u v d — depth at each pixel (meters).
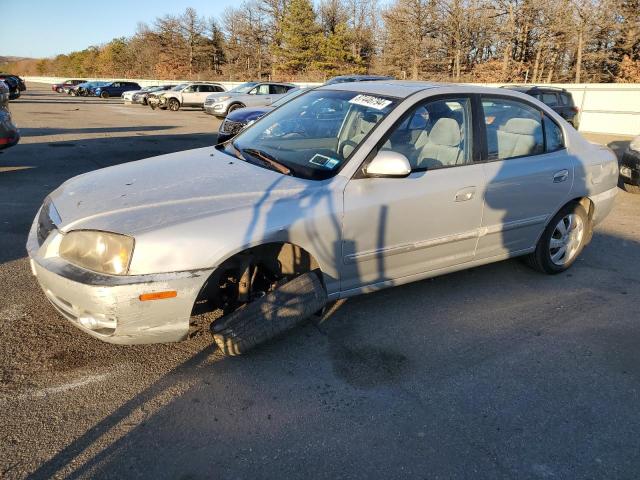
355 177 3.09
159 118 20.91
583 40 36.62
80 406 2.54
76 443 2.29
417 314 3.65
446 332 3.42
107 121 18.58
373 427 2.49
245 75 65.06
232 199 2.82
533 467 2.28
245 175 3.12
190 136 14.45
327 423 2.50
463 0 42.72
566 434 2.50
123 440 2.33
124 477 2.13
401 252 3.36
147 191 2.90
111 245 2.51
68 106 27.02
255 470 2.20
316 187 3.01
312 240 2.93
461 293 4.04
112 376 2.78
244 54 65.81
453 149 3.55
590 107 21.55
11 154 9.97
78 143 12.06
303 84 36.53
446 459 2.30
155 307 2.54
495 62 41.75
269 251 3.03
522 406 2.70
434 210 3.38
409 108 3.35
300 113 3.89
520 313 3.74
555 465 2.30
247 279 2.88
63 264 2.62
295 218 2.84
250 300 2.94
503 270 4.55
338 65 54.00
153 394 2.66
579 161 4.25
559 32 38.09
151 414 2.51
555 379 2.95
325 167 3.16
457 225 3.56
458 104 3.63
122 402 2.58
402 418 2.56
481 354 3.17
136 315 2.53
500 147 3.80
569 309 3.84
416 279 3.58
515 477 2.22
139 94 30.31
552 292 4.13
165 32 72.75
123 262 2.50
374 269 3.29
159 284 2.51
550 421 2.59
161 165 3.44
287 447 2.33
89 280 2.49
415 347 3.22
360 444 2.37
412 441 2.40
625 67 34.94
